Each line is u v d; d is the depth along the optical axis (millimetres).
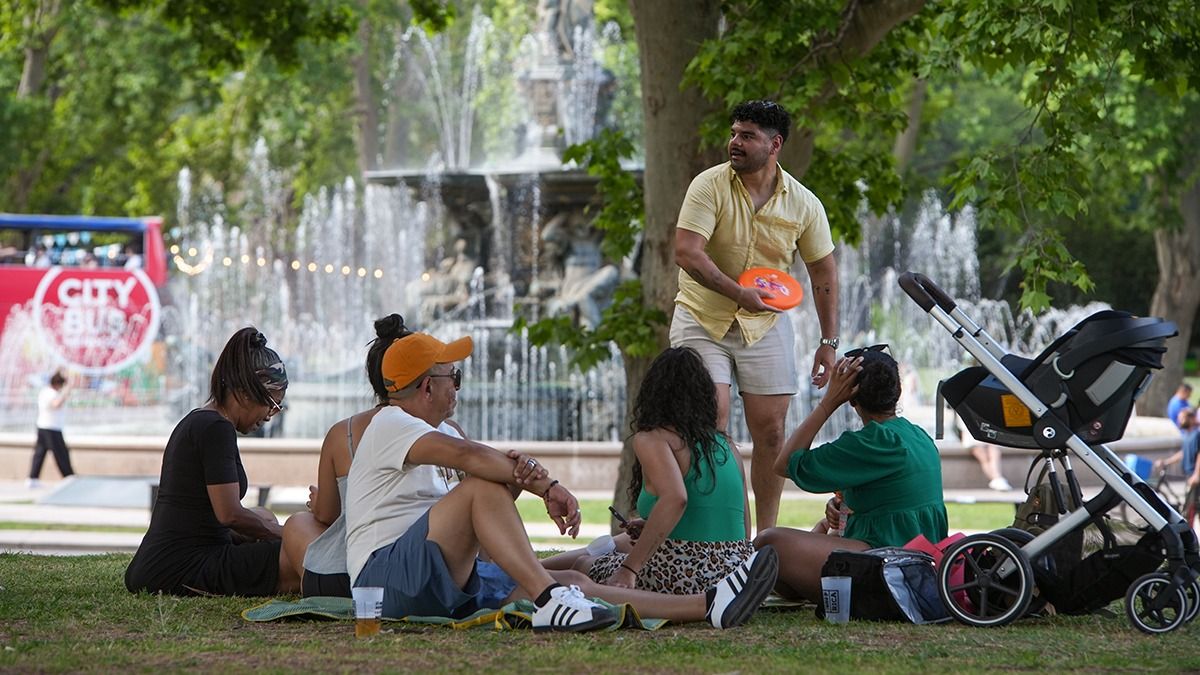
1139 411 82812
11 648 11344
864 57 24453
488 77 70375
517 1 69125
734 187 16328
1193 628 13039
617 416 48156
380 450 13094
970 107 87562
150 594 15016
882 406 14430
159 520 15250
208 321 86625
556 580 13008
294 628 12758
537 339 26500
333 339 74875
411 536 12906
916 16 26938
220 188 104000
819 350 16875
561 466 43188
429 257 68875
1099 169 77688
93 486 44812
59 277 75688
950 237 83938
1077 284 22969
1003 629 12906
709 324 16484
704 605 12922
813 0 23062
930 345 75750
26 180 91312
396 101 74938
